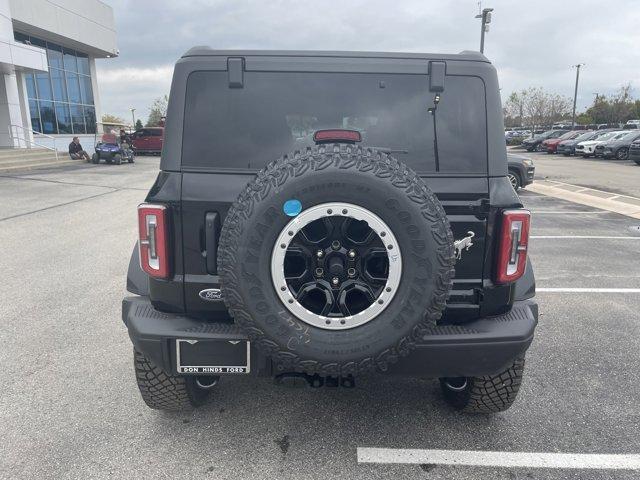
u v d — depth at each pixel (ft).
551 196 47.83
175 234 8.30
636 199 44.14
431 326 7.43
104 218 34.65
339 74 8.64
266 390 11.71
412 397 11.47
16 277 20.72
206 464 9.16
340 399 11.35
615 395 11.69
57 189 50.85
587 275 21.36
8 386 11.89
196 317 8.52
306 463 9.21
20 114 85.92
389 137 8.67
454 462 9.29
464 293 8.49
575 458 9.43
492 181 8.48
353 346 7.35
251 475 8.89
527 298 9.18
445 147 8.61
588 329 15.52
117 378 12.30
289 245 7.27
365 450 9.59
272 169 7.22
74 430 10.18
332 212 7.09
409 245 7.14
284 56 8.61
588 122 232.94
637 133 96.43
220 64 8.51
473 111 8.63
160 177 8.42
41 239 27.94
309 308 7.76
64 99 104.22
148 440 9.86
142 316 8.52
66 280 20.35
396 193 7.04
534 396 11.61
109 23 112.78
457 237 8.45
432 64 8.57
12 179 59.16
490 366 8.35
